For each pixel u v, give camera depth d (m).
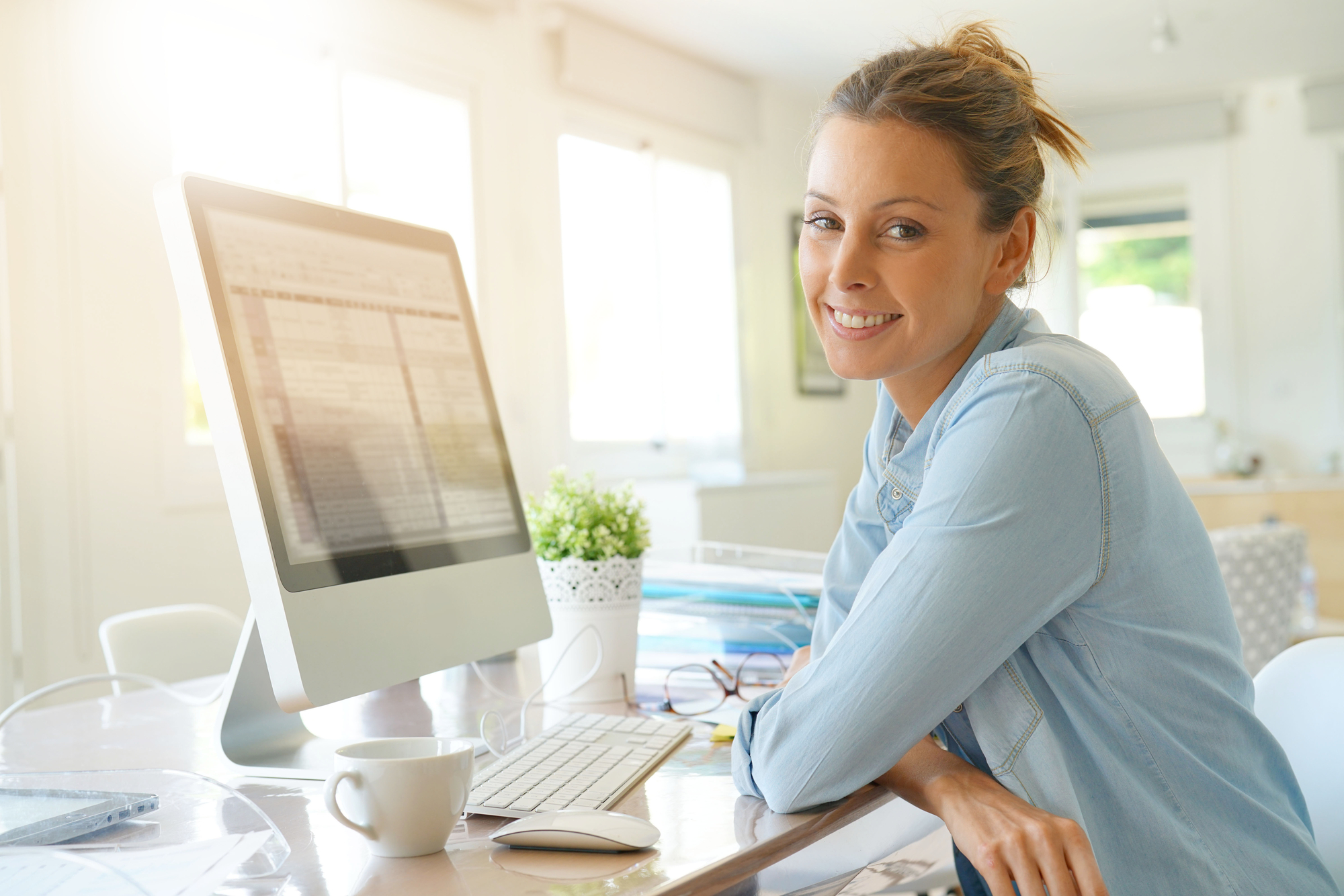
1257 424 5.88
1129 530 0.81
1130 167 5.97
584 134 4.43
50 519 2.73
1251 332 5.88
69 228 2.78
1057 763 0.81
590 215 4.48
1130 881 0.83
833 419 5.83
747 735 0.85
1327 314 5.73
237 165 3.25
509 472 1.21
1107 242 6.01
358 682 0.90
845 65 5.03
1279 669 1.16
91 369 2.81
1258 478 5.54
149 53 2.96
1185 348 5.95
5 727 1.17
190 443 3.04
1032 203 0.90
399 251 1.14
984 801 0.77
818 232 0.90
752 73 5.14
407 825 0.70
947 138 0.84
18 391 2.68
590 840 0.70
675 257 4.91
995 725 0.83
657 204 4.72
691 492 4.11
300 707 0.85
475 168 3.97
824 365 5.75
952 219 0.85
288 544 0.88
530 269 4.16
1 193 2.66
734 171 5.18
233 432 0.87
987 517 0.77
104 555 2.82
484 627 1.07
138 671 1.90
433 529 1.05
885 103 0.84
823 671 0.80
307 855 0.71
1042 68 5.25
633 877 0.66
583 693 1.22
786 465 5.48
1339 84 5.58
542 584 1.19
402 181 3.77
